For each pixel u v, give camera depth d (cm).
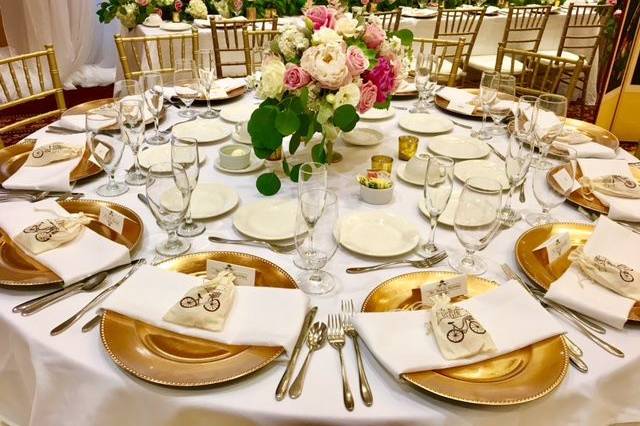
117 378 83
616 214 131
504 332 91
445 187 112
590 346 92
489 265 114
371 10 452
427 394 81
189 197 113
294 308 93
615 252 113
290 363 85
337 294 103
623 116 376
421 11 458
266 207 132
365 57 138
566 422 86
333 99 134
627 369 89
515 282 99
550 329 90
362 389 81
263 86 138
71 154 150
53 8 468
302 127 139
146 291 96
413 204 138
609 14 395
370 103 143
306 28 144
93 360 86
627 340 94
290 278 103
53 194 136
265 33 286
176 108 204
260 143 138
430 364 83
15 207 122
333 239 104
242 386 82
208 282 96
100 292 101
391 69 147
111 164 135
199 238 120
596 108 378
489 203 103
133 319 91
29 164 145
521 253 114
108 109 165
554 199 128
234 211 132
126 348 85
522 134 157
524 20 459
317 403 79
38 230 110
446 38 451
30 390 97
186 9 400
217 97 208
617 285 101
